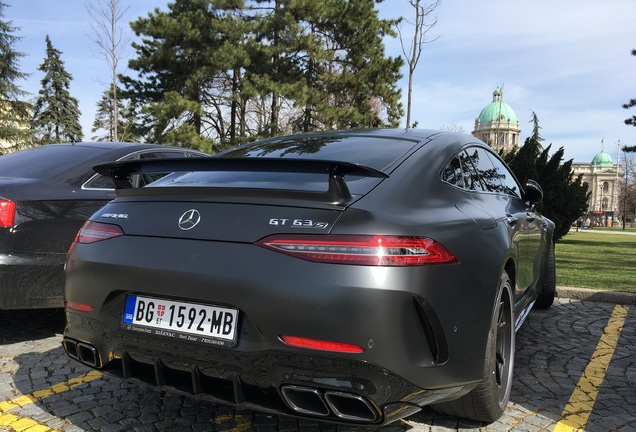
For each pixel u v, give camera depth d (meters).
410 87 14.29
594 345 4.06
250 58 26.45
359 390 1.81
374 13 27.88
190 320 2.02
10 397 2.94
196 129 27.27
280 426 2.59
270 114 30.39
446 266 2.01
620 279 7.43
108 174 2.53
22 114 39.06
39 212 3.70
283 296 1.84
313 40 26.25
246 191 2.11
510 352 2.83
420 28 14.03
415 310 1.89
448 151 2.74
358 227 1.88
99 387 3.09
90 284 2.24
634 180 67.81
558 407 2.88
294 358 1.85
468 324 2.11
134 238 2.19
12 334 4.16
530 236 3.58
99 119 57.78
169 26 25.81
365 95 28.55
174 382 2.16
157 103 25.77
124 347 2.18
